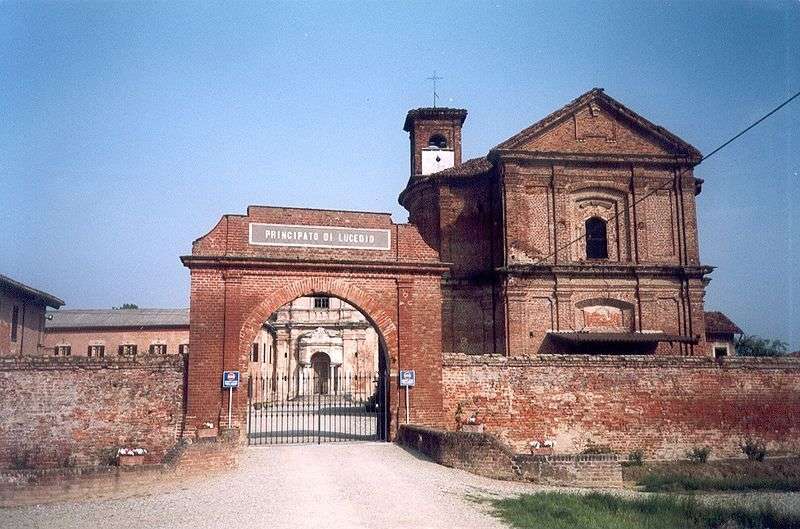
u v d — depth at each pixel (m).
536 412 22.78
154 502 13.59
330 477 16.17
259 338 52.66
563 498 14.63
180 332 49.88
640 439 23.12
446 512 13.07
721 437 23.56
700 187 33.41
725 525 13.86
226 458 16.83
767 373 24.25
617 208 31.19
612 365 23.44
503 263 29.80
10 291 32.09
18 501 13.46
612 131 31.56
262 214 21.70
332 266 21.72
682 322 29.92
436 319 22.53
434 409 22.00
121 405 20.47
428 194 34.78
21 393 20.17
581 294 29.75
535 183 30.58
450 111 40.09
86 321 50.09
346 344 58.84
